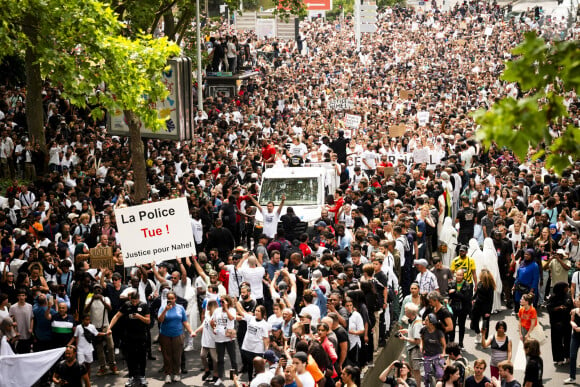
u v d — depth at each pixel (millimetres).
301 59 82875
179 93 31156
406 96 56938
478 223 25906
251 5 110188
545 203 27141
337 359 15883
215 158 33688
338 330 16062
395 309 20547
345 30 119625
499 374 16547
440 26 109562
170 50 23234
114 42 21703
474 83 64250
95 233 22406
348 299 17250
